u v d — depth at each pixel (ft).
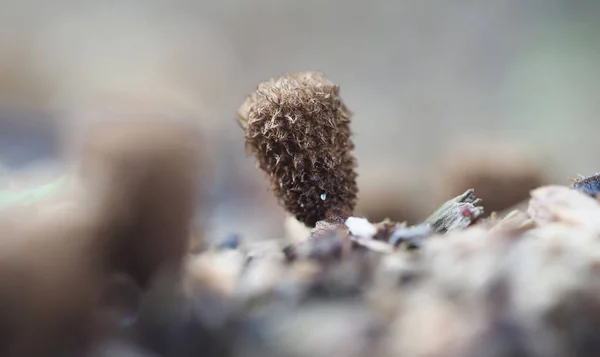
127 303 0.15
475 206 0.17
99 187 0.15
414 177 0.46
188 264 0.15
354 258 0.15
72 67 0.80
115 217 0.15
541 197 0.16
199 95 0.18
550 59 1.20
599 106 1.16
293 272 0.15
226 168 0.48
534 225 0.16
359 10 1.26
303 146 0.18
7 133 0.36
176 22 1.05
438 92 1.23
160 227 0.15
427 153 1.15
